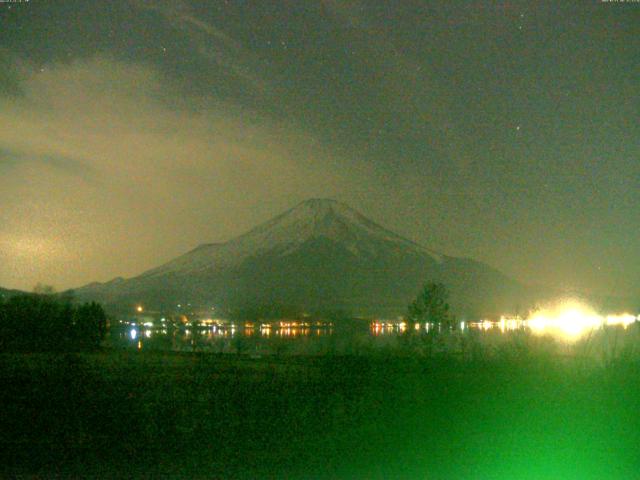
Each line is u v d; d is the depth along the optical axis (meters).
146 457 10.20
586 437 11.16
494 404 12.90
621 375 14.09
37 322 32.84
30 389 15.82
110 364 22.19
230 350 32.16
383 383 14.61
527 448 10.66
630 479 9.20
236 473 9.41
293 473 9.43
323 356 20.69
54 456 10.24
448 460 10.08
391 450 10.59
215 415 13.08
